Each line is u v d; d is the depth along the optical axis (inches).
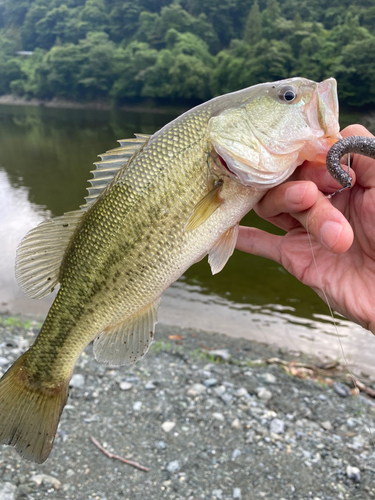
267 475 19.3
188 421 22.5
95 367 27.1
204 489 18.3
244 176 10.4
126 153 11.2
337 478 19.4
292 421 23.4
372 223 10.8
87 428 21.4
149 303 11.2
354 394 27.0
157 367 27.9
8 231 61.6
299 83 10.2
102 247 11.0
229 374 28.0
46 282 11.7
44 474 18.2
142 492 17.9
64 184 100.5
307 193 9.6
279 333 36.5
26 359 12.0
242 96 10.7
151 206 10.6
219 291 44.6
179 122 10.7
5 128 227.9
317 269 12.3
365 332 36.8
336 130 10.0
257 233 13.4
